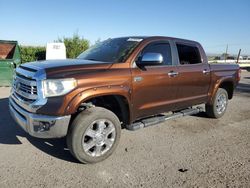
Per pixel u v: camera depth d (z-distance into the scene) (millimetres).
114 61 4359
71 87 3564
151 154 4355
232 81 6816
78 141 3705
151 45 4754
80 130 3695
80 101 3604
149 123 4719
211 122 6410
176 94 5199
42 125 3541
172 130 5664
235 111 7766
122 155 4277
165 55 5023
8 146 4449
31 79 3627
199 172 3791
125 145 4703
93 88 3734
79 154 3754
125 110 4375
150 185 3398
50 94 3492
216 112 6578
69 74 3625
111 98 4320
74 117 3826
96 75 3818
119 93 4055
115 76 4023
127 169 3807
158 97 4805
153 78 4598
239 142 5094
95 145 3895
